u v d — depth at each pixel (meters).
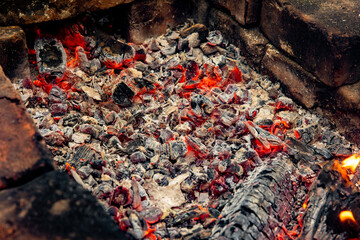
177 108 2.79
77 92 2.90
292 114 2.78
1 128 1.70
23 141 1.65
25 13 2.83
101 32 3.29
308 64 2.67
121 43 3.14
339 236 1.89
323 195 2.02
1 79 1.94
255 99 2.94
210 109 2.65
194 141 2.45
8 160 1.58
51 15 2.92
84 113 2.74
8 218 1.40
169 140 2.56
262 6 2.96
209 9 3.44
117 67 3.09
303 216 2.00
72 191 1.51
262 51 3.05
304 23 2.57
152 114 2.76
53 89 2.77
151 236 1.99
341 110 2.59
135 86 2.85
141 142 2.52
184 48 3.27
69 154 2.41
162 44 3.34
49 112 2.71
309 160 2.46
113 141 2.50
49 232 1.37
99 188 2.15
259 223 1.88
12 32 2.74
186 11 3.50
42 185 1.53
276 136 2.54
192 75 3.03
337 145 2.55
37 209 1.44
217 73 2.98
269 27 2.95
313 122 2.71
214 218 2.05
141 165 2.40
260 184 2.06
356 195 2.01
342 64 2.42
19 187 1.52
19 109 1.80
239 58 3.22
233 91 2.89
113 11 3.33
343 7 2.63
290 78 2.87
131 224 1.92
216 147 2.48
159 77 3.08
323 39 2.46
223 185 2.27
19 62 2.82
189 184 2.27
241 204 1.94
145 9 3.25
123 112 2.75
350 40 2.37
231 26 3.26
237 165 2.34
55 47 2.96
